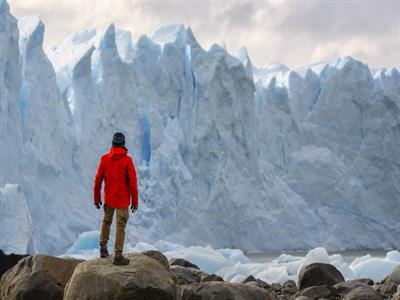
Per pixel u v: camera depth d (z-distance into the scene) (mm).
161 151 66188
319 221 76312
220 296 9984
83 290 8219
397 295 11875
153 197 64438
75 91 63750
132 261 8547
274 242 72375
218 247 67750
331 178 79062
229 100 71062
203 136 69062
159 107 69875
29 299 10266
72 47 72875
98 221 60969
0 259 15156
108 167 8406
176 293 8500
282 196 75062
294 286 15984
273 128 77625
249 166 72438
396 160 81250
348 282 13398
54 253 56500
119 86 66312
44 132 58156
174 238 64500
